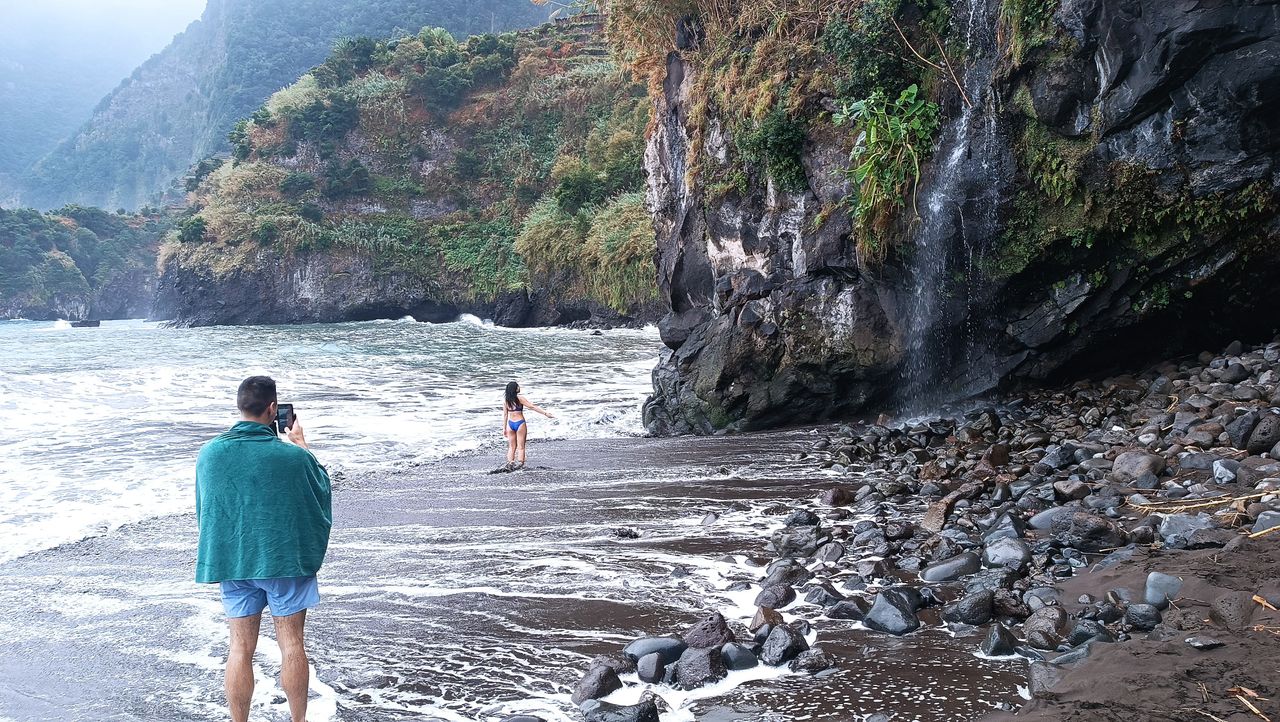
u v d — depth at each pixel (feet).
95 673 15.34
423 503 28.17
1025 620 14.58
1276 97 26.22
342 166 199.62
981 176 33.01
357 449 39.65
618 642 15.58
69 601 19.56
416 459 37.19
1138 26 27.68
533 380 66.54
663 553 20.95
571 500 27.45
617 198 142.00
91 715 13.60
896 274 36.37
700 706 12.65
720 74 45.73
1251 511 16.75
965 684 12.62
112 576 21.56
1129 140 29.53
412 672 14.66
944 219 34.06
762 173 42.55
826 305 38.73
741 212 44.19
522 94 203.72
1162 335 32.58
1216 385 27.02
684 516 24.49
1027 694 12.10
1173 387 29.32
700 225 48.80
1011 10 31.30
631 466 32.99
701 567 19.70
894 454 31.04
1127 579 14.83
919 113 34.63
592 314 139.03
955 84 34.01
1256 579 13.56
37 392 59.82
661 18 51.80
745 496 26.48
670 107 52.95
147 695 14.33
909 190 35.17
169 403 55.16
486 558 21.38
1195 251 29.89
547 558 21.07
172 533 25.93
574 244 140.67
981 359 35.37
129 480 33.50
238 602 12.21
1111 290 31.78
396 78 212.02
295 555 12.12
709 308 49.21
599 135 171.94
